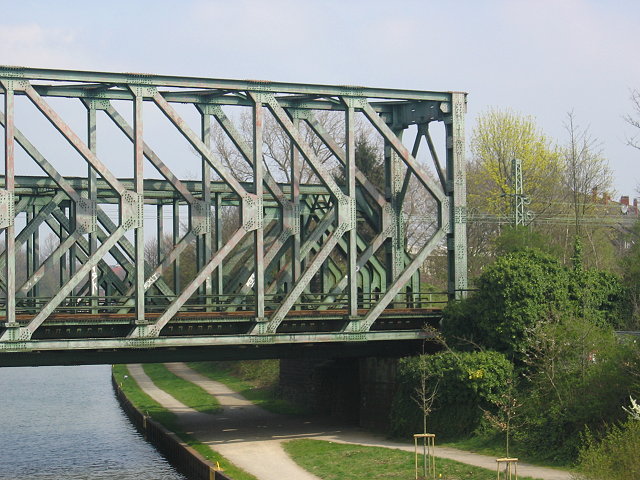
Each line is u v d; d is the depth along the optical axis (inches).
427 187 1636.3
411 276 1656.0
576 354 1373.0
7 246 1334.9
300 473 1279.5
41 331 1400.1
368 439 1561.3
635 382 1214.3
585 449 1197.1
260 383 2438.5
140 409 2123.5
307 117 1625.2
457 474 1194.6
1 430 2086.6
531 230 2249.0
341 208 1550.2
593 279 1601.9
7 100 1350.9
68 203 1647.4
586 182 2960.1
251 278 1750.7
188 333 1508.4
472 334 1582.2
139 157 1419.8
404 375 1528.1
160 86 1438.2
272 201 1807.3
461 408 1450.5
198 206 1567.4
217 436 1651.1
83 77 1391.5
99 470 1596.9
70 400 2716.5
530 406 1359.5
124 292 1632.6
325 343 1632.6
